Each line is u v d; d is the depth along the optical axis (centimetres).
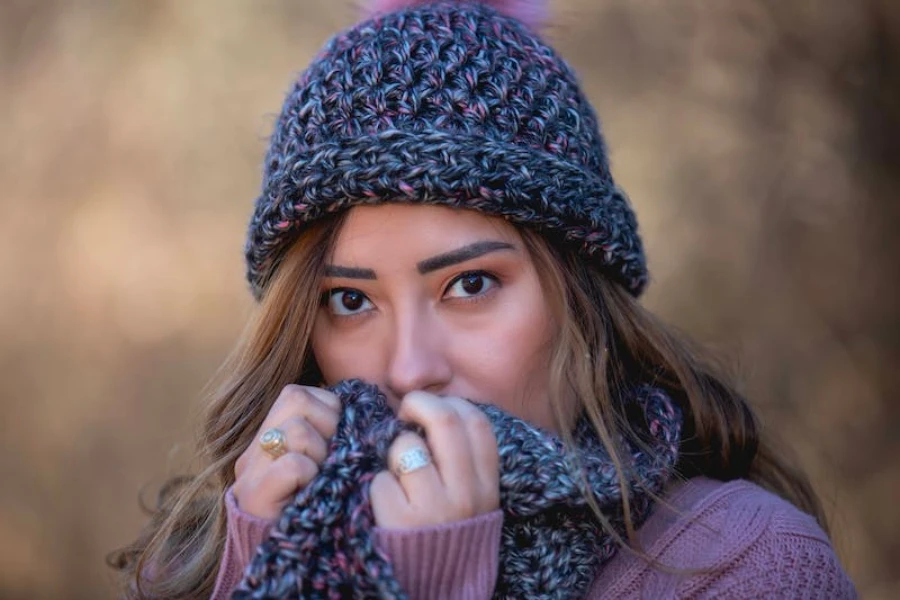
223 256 546
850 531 407
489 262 165
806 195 444
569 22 221
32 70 575
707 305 449
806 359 434
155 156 559
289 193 167
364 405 159
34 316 555
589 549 158
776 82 452
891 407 427
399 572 143
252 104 553
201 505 196
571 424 171
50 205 563
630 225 184
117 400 542
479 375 166
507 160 161
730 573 157
